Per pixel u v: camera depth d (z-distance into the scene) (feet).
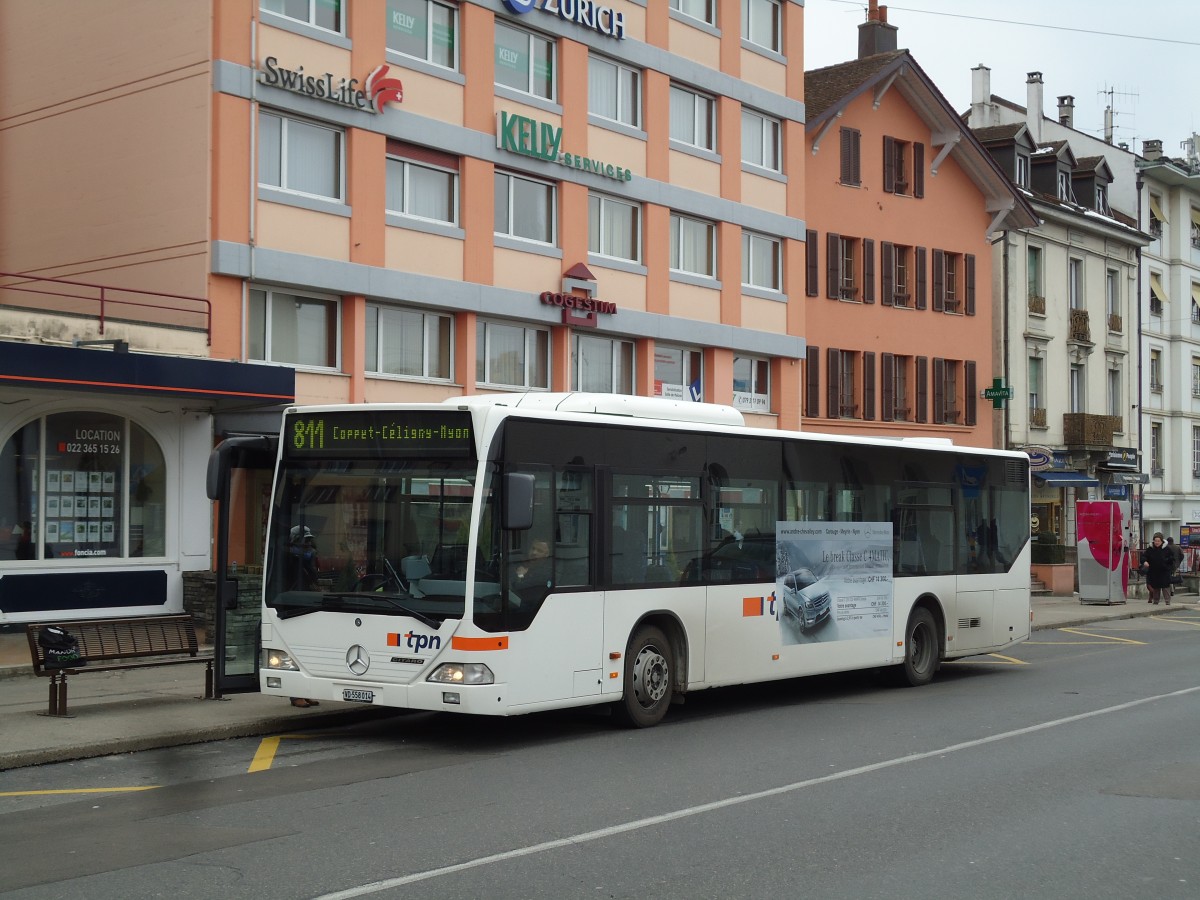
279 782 33.78
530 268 84.53
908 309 127.44
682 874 24.23
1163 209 181.78
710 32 99.91
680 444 45.44
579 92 88.12
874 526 55.01
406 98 76.43
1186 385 184.03
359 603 39.19
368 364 75.41
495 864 24.86
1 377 52.47
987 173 134.21
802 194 108.78
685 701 52.37
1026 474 65.51
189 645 46.62
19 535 58.29
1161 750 39.42
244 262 67.46
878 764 36.63
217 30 67.10
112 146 71.00
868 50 141.38
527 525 37.47
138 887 23.24
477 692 37.50
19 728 40.24
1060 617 102.58
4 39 76.28
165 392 57.98
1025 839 27.53
